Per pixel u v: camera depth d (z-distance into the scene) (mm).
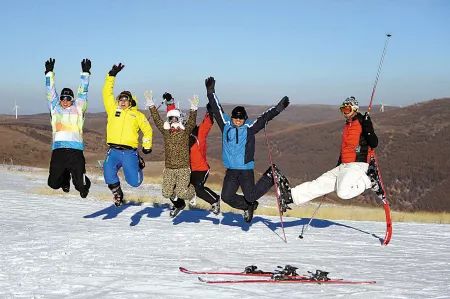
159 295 6422
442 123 155875
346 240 10906
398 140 150500
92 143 118500
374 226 13414
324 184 10664
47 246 9469
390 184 131000
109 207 15266
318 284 7176
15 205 15102
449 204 118938
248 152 10336
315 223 13438
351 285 7152
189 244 9930
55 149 10789
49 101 10836
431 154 140000
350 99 10586
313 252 9516
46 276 7348
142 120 10898
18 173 34562
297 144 178750
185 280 7195
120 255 8828
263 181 10469
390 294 6715
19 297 6316
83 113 10945
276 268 8125
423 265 8641
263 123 10359
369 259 9039
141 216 13609
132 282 7043
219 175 49844
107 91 11016
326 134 181875
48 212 13906
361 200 86812
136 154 11039
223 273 7590
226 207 20531
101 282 7039
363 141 10516
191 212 14773
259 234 11219
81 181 10766
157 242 10047
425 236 11945
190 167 11148
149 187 32406
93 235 10617
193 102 10859
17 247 9352
